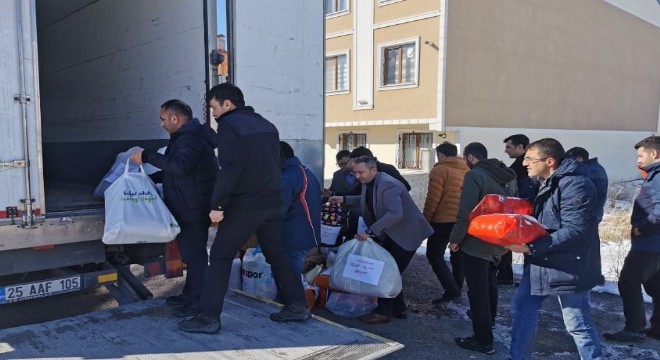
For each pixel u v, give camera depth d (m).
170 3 4.48
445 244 4.77
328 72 16.02
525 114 15.45
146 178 3.30
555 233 2.92
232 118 2.96
